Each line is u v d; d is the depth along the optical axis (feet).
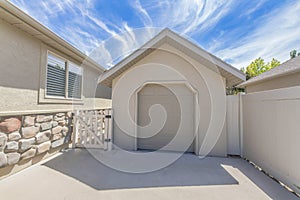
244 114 22.08
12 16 17.08
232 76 21.93
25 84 20.06
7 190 13.62
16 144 16.44
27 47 20.34
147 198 12.75
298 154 13.38
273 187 14.40
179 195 13.16
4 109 17.65
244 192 13.64
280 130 15.28
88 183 14.92
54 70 25.13
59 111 23.17
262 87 39.70
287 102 14.53
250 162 20.29
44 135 20.27
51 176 16.17
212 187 14.35
